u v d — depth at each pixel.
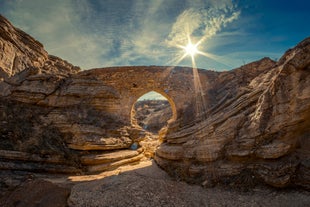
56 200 7.46
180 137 13.23
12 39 20.75
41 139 12.93
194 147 11.42
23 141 12.02
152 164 14.99
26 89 15.35
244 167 9.08
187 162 11.45
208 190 8.91
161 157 14.28
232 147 9.79
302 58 7.80
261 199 7.42
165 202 7.66
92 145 14.50
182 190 9.04
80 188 9.06
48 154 12.30
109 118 17.70
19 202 7.37
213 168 9.91
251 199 7.52
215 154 10.18
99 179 10.93
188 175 10.81
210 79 20.89
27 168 10.89
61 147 13.58
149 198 7.97
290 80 8.23
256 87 12.12
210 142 10.80
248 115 10.41
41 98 15.42
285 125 8.18
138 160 16.94
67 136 14.45
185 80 20.47
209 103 16.81
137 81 19.95
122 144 16.75
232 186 8.77
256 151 8.79
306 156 7.84
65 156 13.10
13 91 15.05
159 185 9.53
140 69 20.19
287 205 6.73
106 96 18.28
